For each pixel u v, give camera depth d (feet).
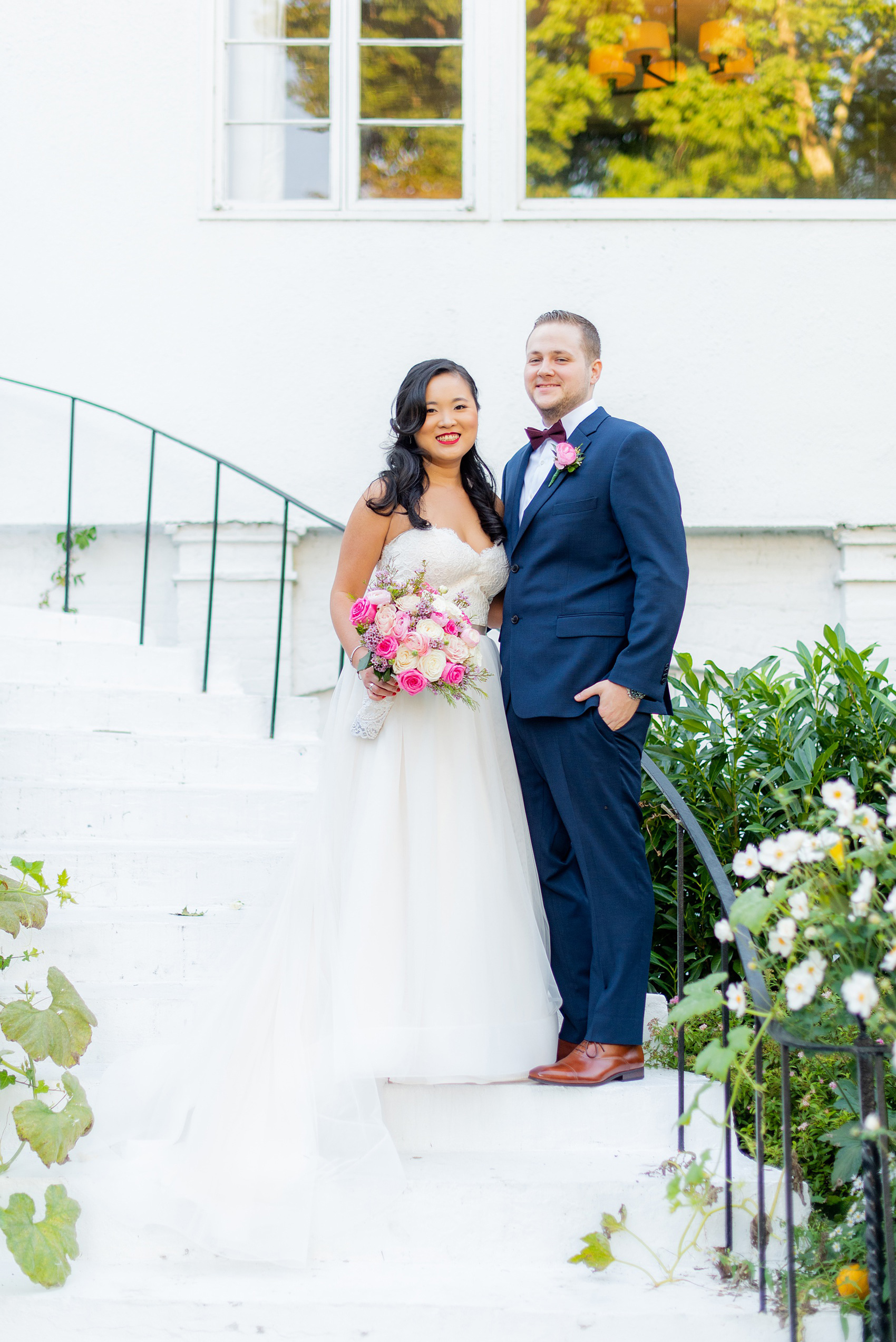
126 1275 7.27
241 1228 7.24
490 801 8.77
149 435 15.08
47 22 15.33
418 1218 7.55
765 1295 7.04
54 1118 7.48
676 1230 7.56
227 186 15.64
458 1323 6.89
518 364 15.12
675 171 15.66
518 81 15.49
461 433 9.05
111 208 15.24
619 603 8.82
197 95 15.26
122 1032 9.15
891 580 14.83
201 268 15.19
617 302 15.15
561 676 8.66
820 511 14.97
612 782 8.63
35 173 15.24
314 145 15.71
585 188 15.64
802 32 15.88
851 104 15.83
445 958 8.20
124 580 15.16
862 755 11.44
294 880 8.61
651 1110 8.25
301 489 15.06
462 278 15.17
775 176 15.66
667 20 15.81
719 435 15.06
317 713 13.93
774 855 6.86
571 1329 6.86
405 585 8.59
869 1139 6.36
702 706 11.72
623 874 8.63
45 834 10.98
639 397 15.11
